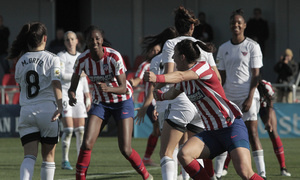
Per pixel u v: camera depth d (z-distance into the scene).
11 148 32.00
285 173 20.86
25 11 55.28
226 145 13.75
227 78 18.89
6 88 42.66
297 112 37.16
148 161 24.23
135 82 20.69
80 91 23.72
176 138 15.66
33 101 15.09
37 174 21.33
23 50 15.62
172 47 15.80
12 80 44.09
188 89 13.96
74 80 16.75
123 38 55.38
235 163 13.49
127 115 16.91
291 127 37.22
